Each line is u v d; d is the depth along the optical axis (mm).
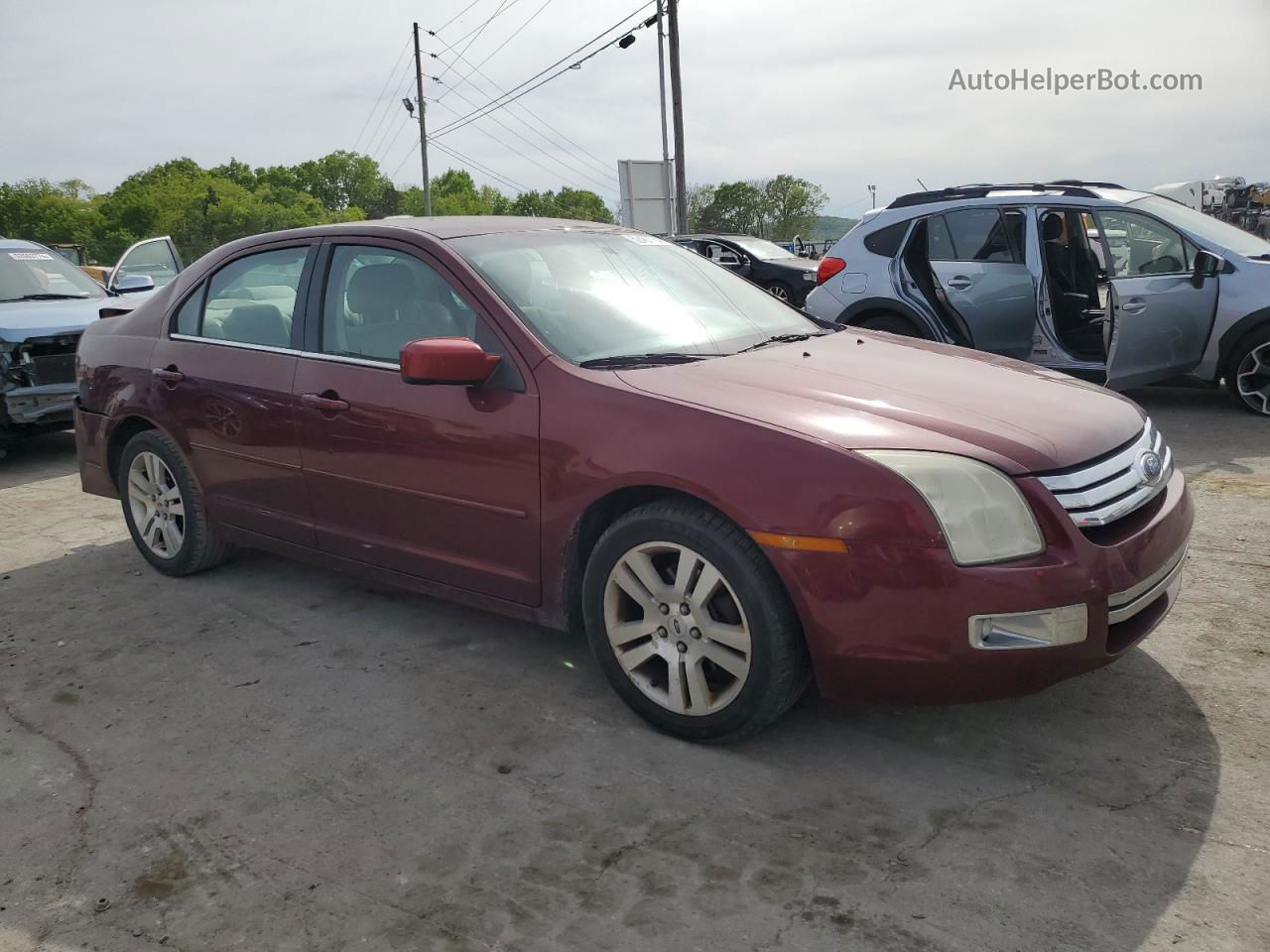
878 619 2662
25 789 3000
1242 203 16297
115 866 2609
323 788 2926
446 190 168125
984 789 2771
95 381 4887
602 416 3082
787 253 18922
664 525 2957
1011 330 7465
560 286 3658
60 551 5340
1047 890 2352
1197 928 2205
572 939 2264
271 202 150625
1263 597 3957
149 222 131500
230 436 4234
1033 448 2758
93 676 3762
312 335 3955
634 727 3203
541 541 3275
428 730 3244
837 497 2670
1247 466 5875
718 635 2924
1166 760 2873
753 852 2541
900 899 2342
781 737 3098
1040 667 2641
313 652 3893
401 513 3666
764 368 3314
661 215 24250
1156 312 6980
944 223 7781
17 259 8617
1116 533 2799
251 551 5133
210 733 3287
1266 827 2545
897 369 3400
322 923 2355
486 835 2666
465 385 3322
